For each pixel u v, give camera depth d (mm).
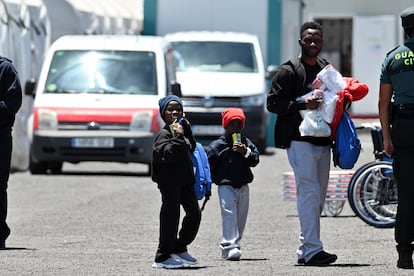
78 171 53438
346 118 25234
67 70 51688
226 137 26359
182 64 62375
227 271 24141
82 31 64562
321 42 25344
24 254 27312
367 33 87812
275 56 67688
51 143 49250
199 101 60406
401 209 24500
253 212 37656
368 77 87875
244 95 60688
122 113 49375
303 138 25094
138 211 37406
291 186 37156
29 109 53406
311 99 24875
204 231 32625
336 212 36562
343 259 26344
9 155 27984
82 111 49500
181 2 68500
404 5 87875
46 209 37969
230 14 68062
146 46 52906
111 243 29797
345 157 25062
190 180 24672
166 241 24672
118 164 58719
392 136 24547
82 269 24547
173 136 24359
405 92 24359
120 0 79062
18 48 52219
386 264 25375
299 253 25375
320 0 89062
